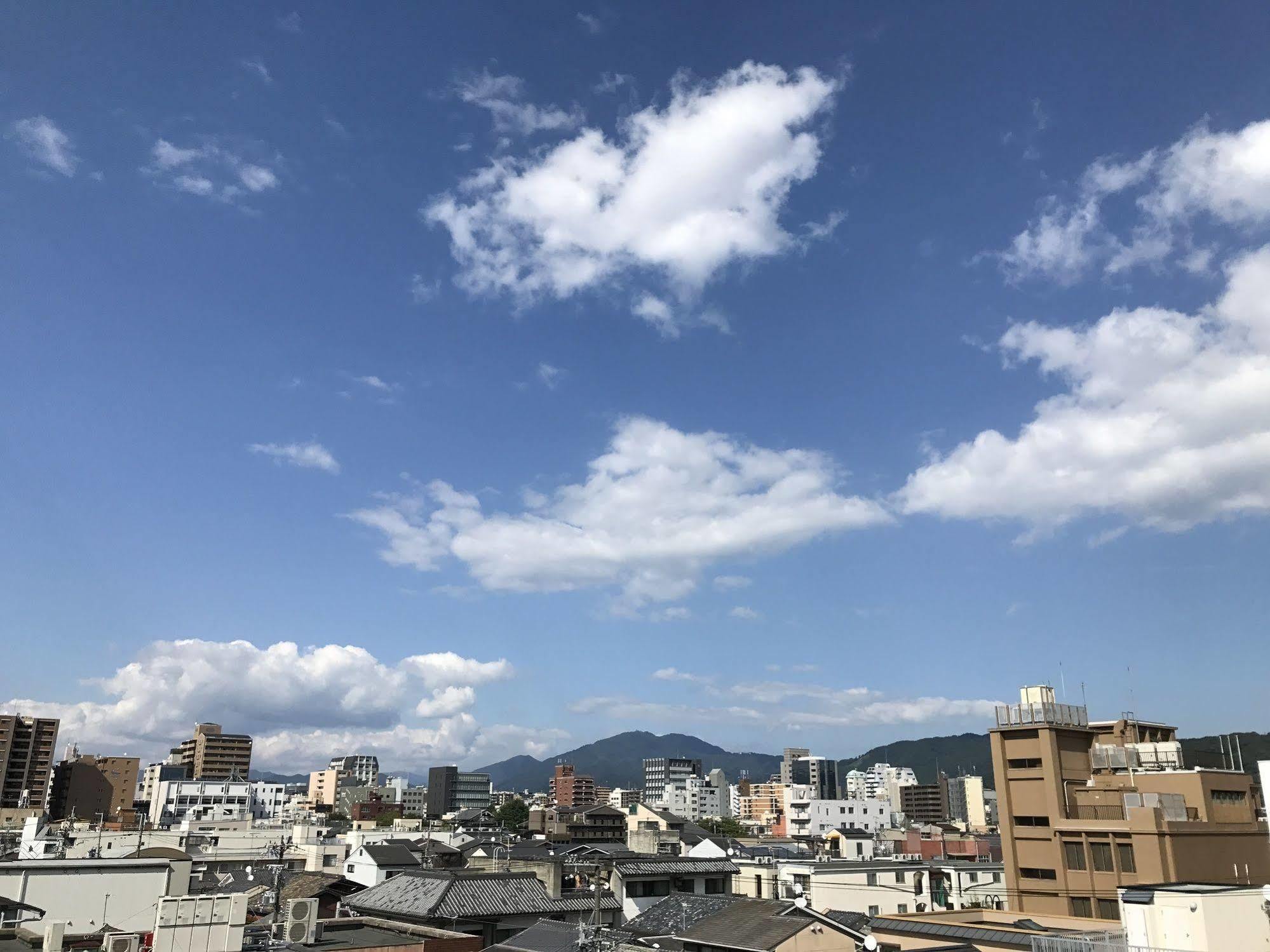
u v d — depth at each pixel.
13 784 187.75
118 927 59.44
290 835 134.38
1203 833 53.84
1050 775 60.28
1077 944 39.38
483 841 121.75
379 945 42.22
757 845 139.62
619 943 45.56
